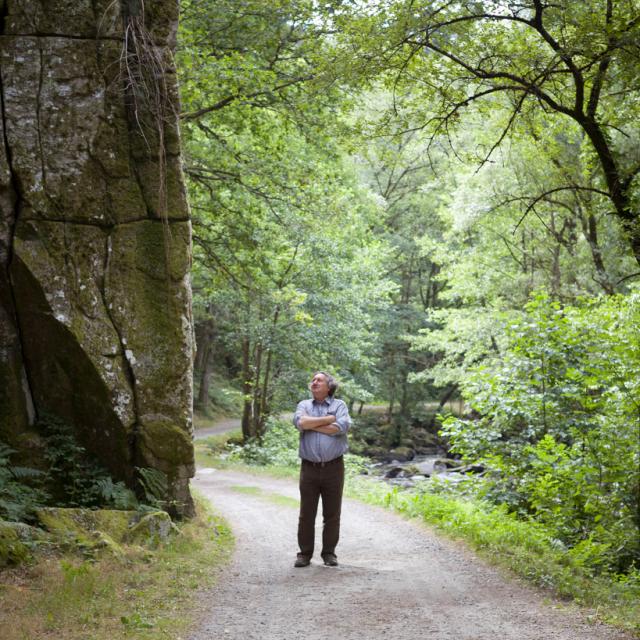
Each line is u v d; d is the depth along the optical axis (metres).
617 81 11.27
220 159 16.91
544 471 11.00
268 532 10.17
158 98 8.78
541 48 11.58
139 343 8.76
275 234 19.62
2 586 5.46
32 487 8.32
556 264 23.91
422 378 32.09
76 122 8.57
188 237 9.12
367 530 10.15
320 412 7.67
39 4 8.56
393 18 10.30
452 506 10.50
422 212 41.69
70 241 8.49
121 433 8.70
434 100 11.99
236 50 14.61
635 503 10.82
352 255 28.06
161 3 8.92
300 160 17.30
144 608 5.56
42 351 8.53
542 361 11.65
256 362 28.33
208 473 20.62
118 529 7.65
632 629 5.09
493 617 5.45
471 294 27.73
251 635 5.04
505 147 22.69
